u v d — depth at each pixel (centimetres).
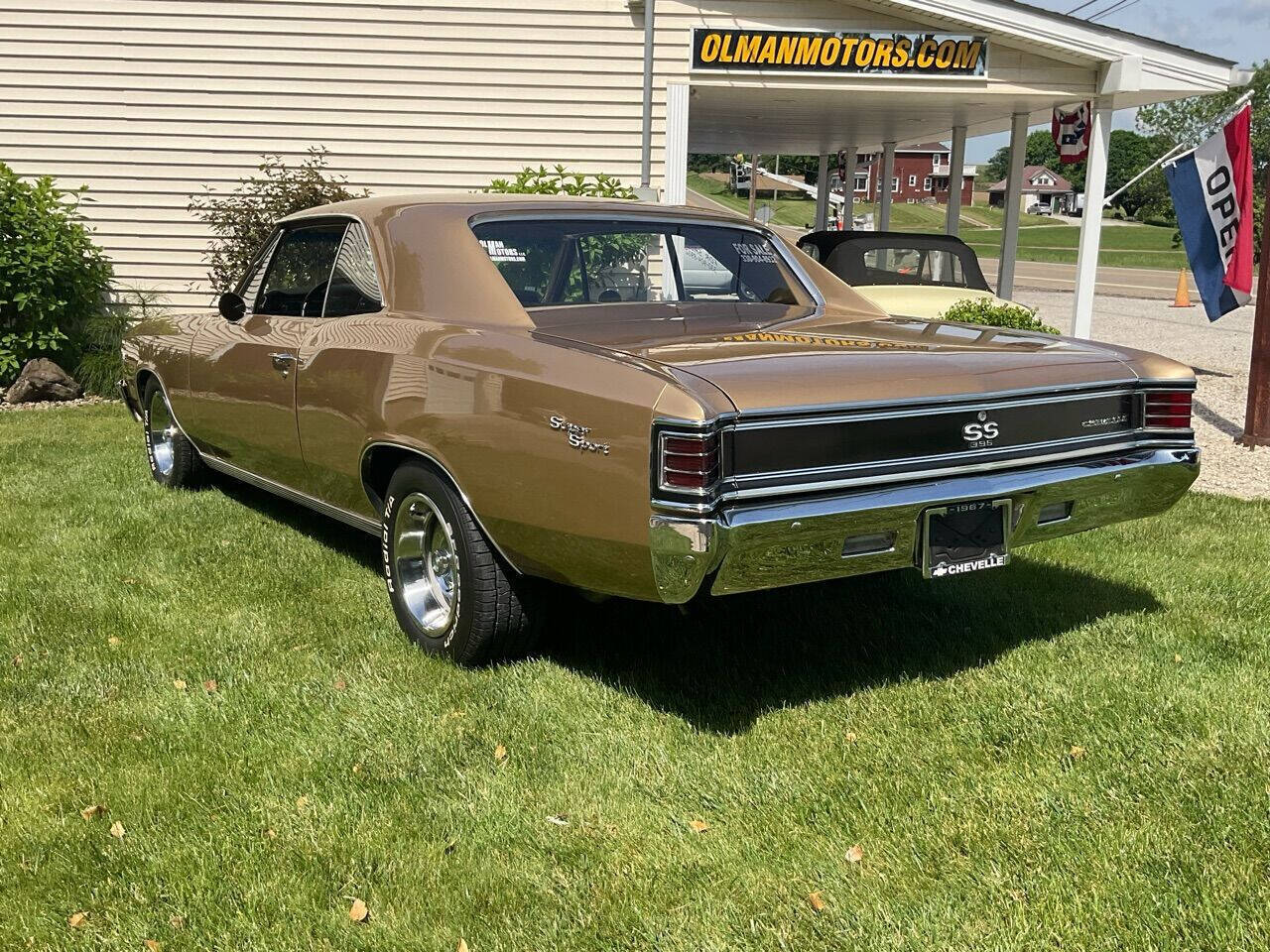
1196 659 396
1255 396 850
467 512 369
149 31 1138
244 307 506
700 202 5394
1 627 425
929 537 325
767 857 274
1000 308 925
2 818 290
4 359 1033
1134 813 290
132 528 562
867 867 269
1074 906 250
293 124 1166
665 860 273
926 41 1188
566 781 311
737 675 384
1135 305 2448
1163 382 369
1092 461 356
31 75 1136
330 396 423
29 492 639
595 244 424
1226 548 540
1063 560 518
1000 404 335
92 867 270
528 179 1170
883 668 391
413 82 1166
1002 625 434
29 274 1028
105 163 1156
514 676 379
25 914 251
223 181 1168
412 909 254
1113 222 9338
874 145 2300
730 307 434
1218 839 276
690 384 293
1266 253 834
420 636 404
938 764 320
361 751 328
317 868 269
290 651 404
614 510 303
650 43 1120
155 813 293
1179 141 5500
